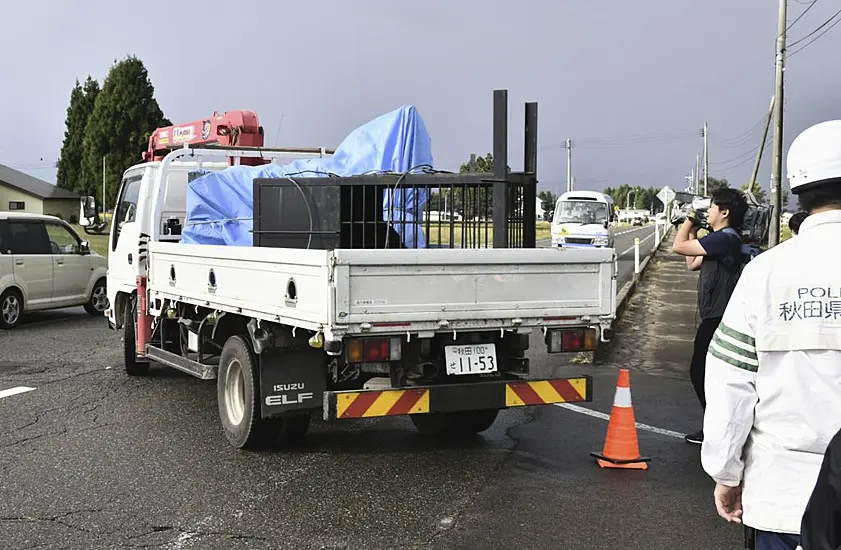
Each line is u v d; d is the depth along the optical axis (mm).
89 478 5797
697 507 5242
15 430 7145
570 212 33406
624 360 10750
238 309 6434
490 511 5152
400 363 5738
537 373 9922
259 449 6551
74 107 87250
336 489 5586
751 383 2434
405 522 4961
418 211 6445
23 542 4613
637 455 6148
